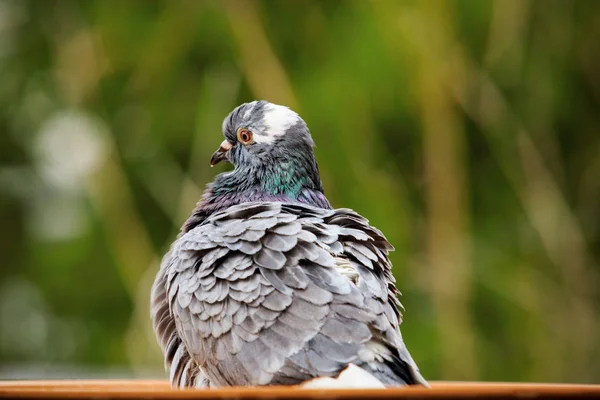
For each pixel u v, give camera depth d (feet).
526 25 49.67
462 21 48.60
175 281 21.42
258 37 48.34
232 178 26.09
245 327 19.45
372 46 47.06
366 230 22.16
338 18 48.19
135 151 50.49
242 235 20.81
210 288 20.30
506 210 50.78
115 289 51.24
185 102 49.75
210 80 47.98
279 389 14.01
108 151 50.49
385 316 19.67
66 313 52.34
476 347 47.16
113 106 50.75
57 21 51.75
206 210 25.48
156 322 23.24
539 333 48.88
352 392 13.67
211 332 20.01
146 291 49.14
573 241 50.72
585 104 52.60
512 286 48.80
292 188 25.59
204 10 48.67
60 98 52.13
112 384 21.65
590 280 51.72
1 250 55.01
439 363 46.19
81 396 14.02
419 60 47.26
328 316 18.95
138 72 49.70
